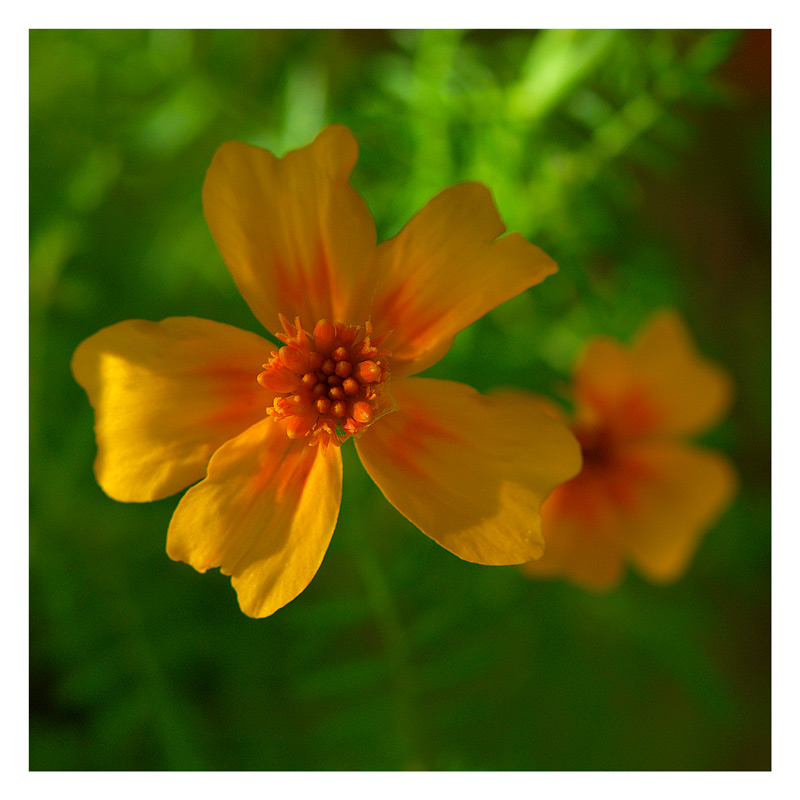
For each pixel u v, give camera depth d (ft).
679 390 0.50
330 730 0.48
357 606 0.46
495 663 0.54
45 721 0.52
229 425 0.39
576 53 0.49
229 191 0.39
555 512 0.49
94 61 0.52
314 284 0.40
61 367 0.53
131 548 0.52
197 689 0.52
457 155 0.51
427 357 0.40
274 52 0.55
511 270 0.39
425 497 0.39
